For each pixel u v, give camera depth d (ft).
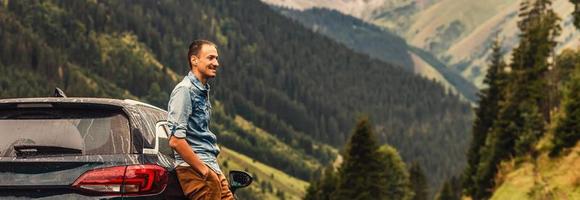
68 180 19.99
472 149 293.23
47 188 20.01
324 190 313.32
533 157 158.51
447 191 444.55
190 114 22.08
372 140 252.21
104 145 20.67
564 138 136.26
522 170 148.25
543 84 233.76
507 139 214.28
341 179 254.68
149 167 20.75
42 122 21.04
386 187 254.06
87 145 20.62
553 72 245.45
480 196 221.46
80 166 20.17
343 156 258.57
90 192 20.04
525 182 132.77
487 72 297.94
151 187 20.74
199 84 22.54
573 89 139.23
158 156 21.65
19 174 19.99
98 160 20.26
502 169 180.14
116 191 20.21
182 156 21.65
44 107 21.13
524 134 172.14
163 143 22.71
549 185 100.12
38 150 20.31
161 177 21.07
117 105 21.29
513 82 233.76
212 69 22.68
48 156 20.21
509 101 224.53
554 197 88.28
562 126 137.49
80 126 20.95
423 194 476.13
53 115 21.15
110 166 20.26
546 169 134.82
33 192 20.03
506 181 150.41
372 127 254.47
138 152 20.89
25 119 21.16
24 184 19.92
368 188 248.93
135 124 21.27
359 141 252.01
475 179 226.58
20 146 20.13
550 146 142.20
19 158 20.15
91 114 21.22
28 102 21.03
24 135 20.85
